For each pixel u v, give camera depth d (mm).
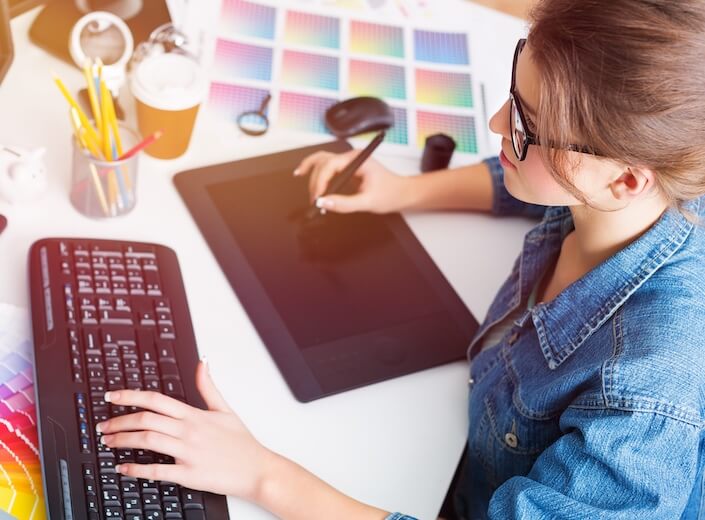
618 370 942
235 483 976
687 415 922
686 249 1000
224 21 1478
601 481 944
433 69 1526
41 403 981
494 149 1457
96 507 923
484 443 1127
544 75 831
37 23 1370
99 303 1082
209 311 1149
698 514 1051
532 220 1385
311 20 1528
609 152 840
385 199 1299
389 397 1130
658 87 794
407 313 1206
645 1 793
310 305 1182
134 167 1185
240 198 1272
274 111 1401
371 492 1047
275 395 1097
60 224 1180
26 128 1266
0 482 939
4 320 1072
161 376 1052
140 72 1237
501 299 1212
